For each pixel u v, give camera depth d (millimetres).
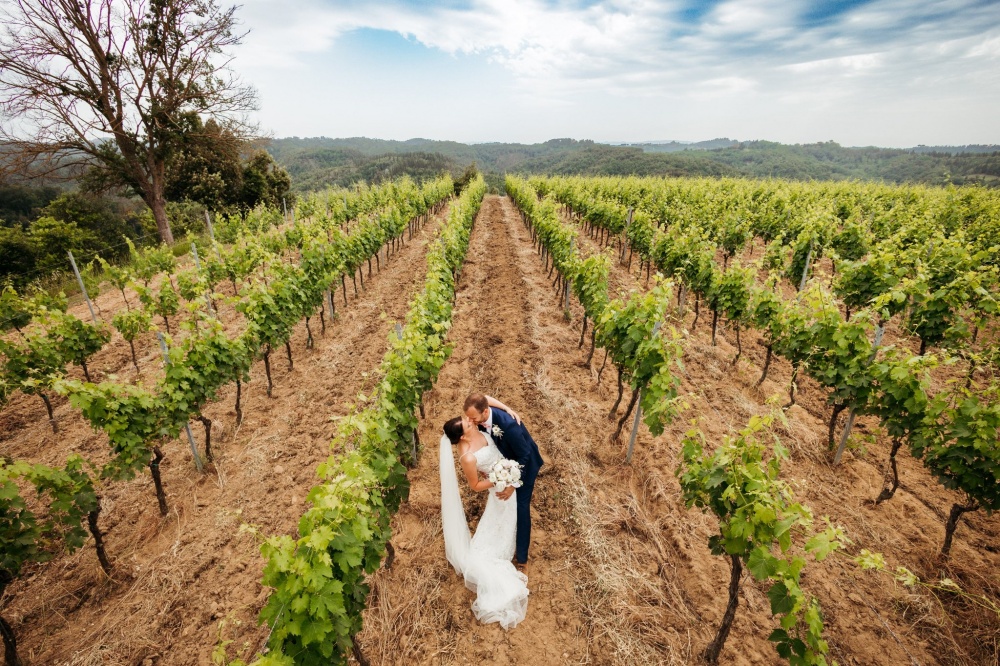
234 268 11828
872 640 4008
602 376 8281
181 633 4172
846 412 7246
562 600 4324
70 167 21203
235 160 29953
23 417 7566
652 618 4129
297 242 14609
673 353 5539
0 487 3564
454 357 9086
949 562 4645
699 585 4438
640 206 18719
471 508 5371
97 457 6512
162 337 5410
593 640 3977
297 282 8531
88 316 12133
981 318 6883
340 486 3275
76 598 4547
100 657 3977
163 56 21797
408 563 4723
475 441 4344
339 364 8797
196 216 28594
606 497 5531
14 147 19188
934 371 8320
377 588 4434
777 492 3375
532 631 4062
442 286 8500
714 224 15039
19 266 24250
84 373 8352
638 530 5070
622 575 4516
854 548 4902
